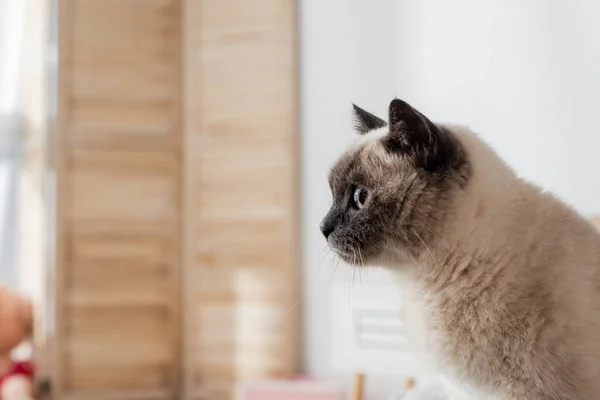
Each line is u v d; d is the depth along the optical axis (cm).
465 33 203
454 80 205
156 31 272
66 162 268
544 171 180
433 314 118
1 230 294
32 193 282
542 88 182
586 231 117
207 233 266
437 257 118
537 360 107
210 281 265
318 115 246
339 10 241
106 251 269
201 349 265
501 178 122
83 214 268
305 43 251
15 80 293
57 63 268
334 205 133
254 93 258
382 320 196
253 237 258
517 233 114
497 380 111
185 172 271
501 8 193
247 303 258
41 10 276
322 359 243
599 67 170
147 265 271
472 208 118
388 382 217
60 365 264
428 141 122
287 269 251
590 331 107
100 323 267
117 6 271
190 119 270
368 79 232
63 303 266
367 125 146
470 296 114
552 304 108
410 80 219
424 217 121
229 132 263
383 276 196
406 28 221
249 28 259
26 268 287
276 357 252
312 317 246
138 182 271
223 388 260
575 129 174
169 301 271
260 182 257
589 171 171
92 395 265
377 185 127
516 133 188
